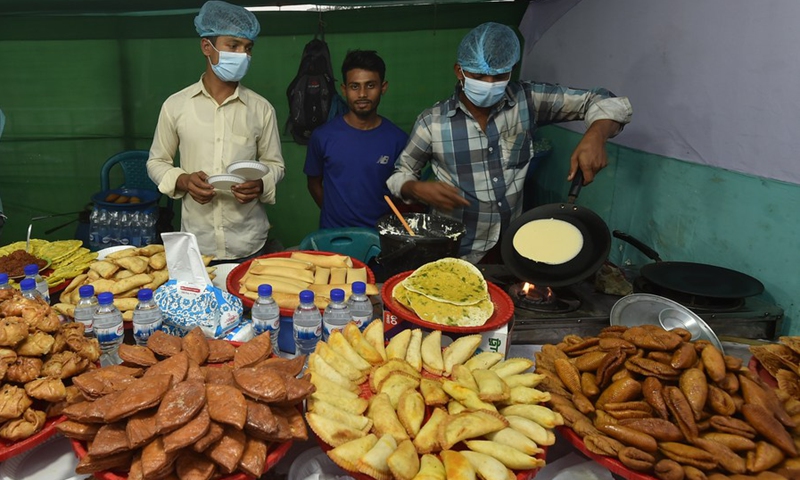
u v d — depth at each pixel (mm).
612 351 1256
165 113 2439
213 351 1188
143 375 1042
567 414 1168
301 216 4230
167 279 1694
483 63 2148
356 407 1129
